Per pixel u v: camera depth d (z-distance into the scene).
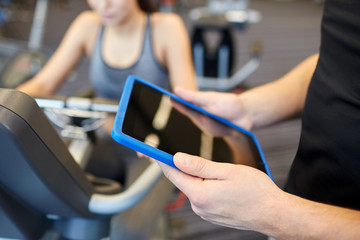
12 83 1.80
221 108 0.78
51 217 0.70
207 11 3.40
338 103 0.55
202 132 0.67
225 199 0.49
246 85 3.22
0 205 0.55
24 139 0.45
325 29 0.60
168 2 5.10
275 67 3.98
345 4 0.54
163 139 0.55
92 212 0.69
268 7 7.33
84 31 1.43
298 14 6.72
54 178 0.54
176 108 0.70
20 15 5.36
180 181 0.51
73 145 0.93
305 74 0.82
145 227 0.99
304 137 0.64
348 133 0.54
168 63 1.35
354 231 0.47
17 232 0.61
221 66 3.01
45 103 0.81
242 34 5.17
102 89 1.42
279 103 0.81
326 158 0.59
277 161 2.34
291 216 0.49
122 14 1.21
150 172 0.79
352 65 0.53
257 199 0.49
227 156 0.63
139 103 0.60
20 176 0.52
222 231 1.80
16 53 1.92
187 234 1.76
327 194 0.60
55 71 1.43
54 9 5.89
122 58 1.35
